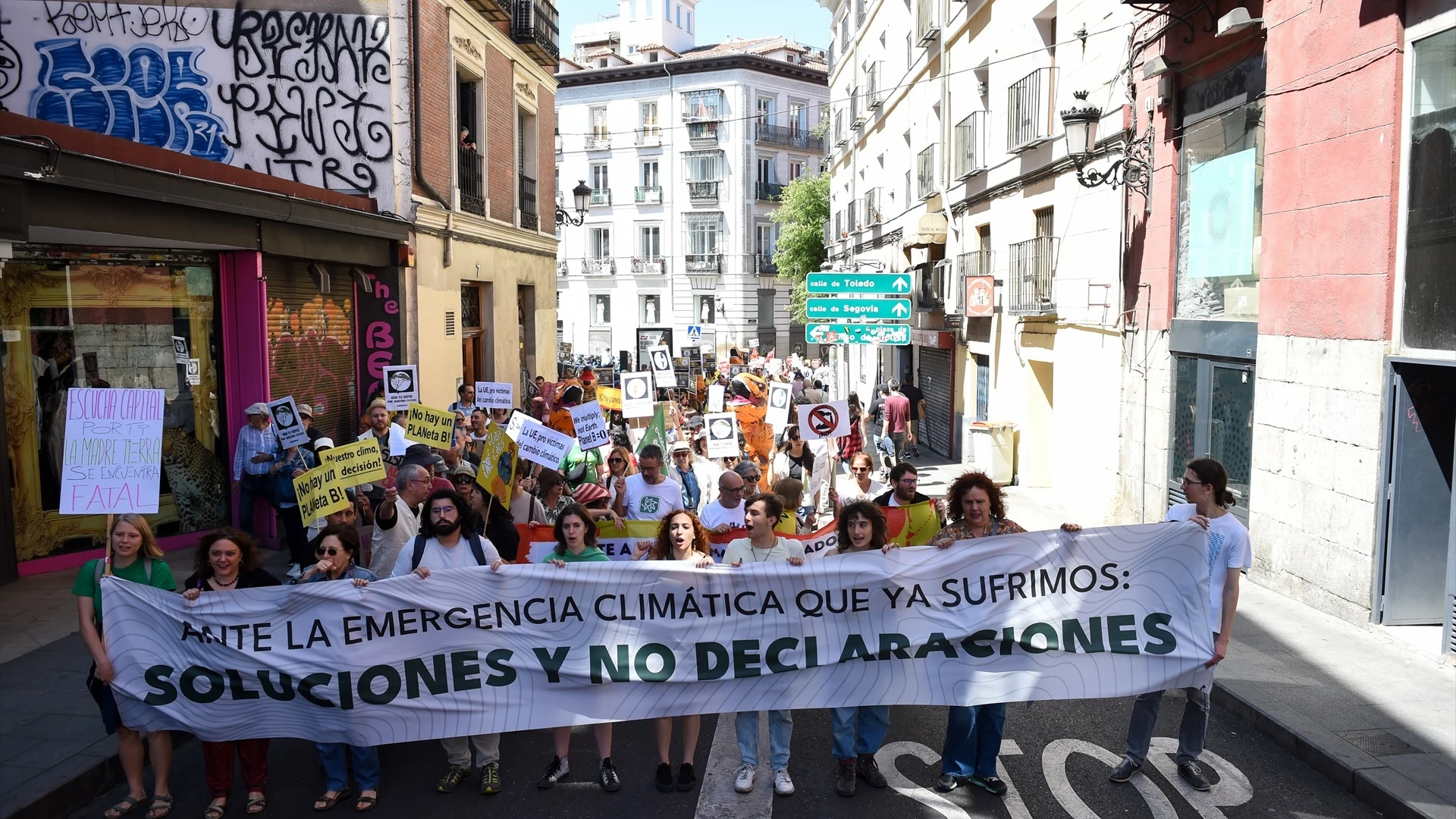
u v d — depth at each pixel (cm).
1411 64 829
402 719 586
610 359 4556
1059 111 1611
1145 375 1288
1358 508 877
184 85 1465
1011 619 602
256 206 1084
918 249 2609
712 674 598
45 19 1441
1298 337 964
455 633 593
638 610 601
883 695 593
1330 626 875
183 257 1141
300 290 1294
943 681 596
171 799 580
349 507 730
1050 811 562
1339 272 904
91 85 1451
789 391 1450
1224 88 1134
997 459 1773
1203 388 1158
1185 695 749
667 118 5703
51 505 1064
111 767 608
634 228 5850
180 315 1151
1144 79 1270
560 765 606
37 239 997
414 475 734
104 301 1097
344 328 1422
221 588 590
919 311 2542
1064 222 1576
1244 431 1082
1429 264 807
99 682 571
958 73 2203
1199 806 567
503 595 596
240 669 577
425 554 612
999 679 594
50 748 618
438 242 1644
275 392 1219
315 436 1118
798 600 602
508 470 859
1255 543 1038
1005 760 633
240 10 1468
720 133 5638
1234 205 1105
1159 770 614
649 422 1584
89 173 834
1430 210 805
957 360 2253
